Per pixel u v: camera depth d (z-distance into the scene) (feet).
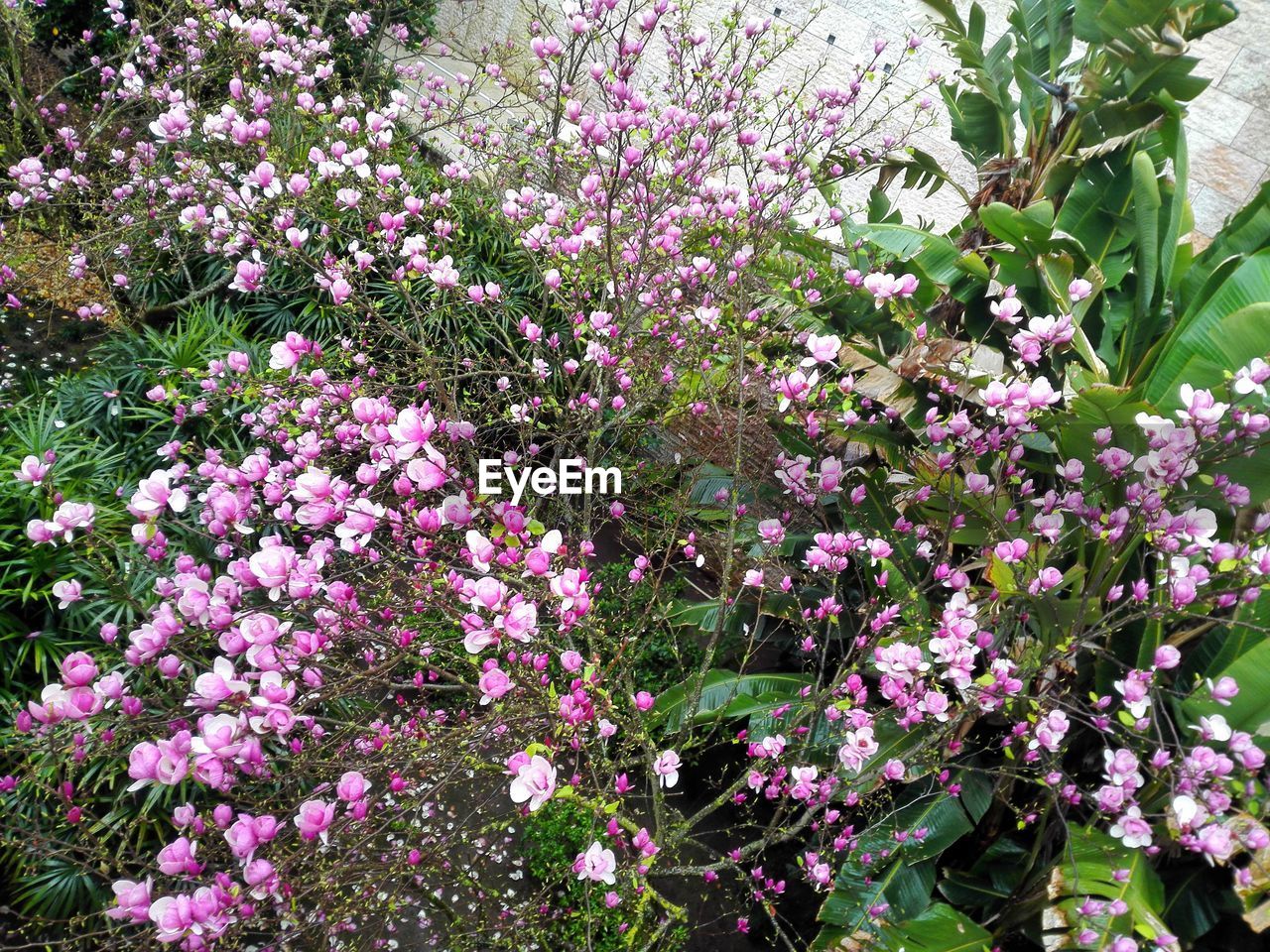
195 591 7.48
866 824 12.48
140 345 17.72
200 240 19.19
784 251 17.33
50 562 12.17
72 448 14.57
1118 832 8.62
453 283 11.17
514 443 18.56
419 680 9.68
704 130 16.33
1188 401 8.59
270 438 14.51
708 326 13.08
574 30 12.42
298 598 7.28
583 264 15.24
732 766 15.89
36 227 22.16
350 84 27.61
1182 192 12.32
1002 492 12.21
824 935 10.50
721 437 16.62
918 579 13.55
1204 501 10.31
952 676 9.16
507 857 12.90
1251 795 8.56
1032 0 16.22
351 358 14.66
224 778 8.14
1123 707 10.60
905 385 12.84
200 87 24.26
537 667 8.45
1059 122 15.47
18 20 23.11
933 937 10.11
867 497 14.30
